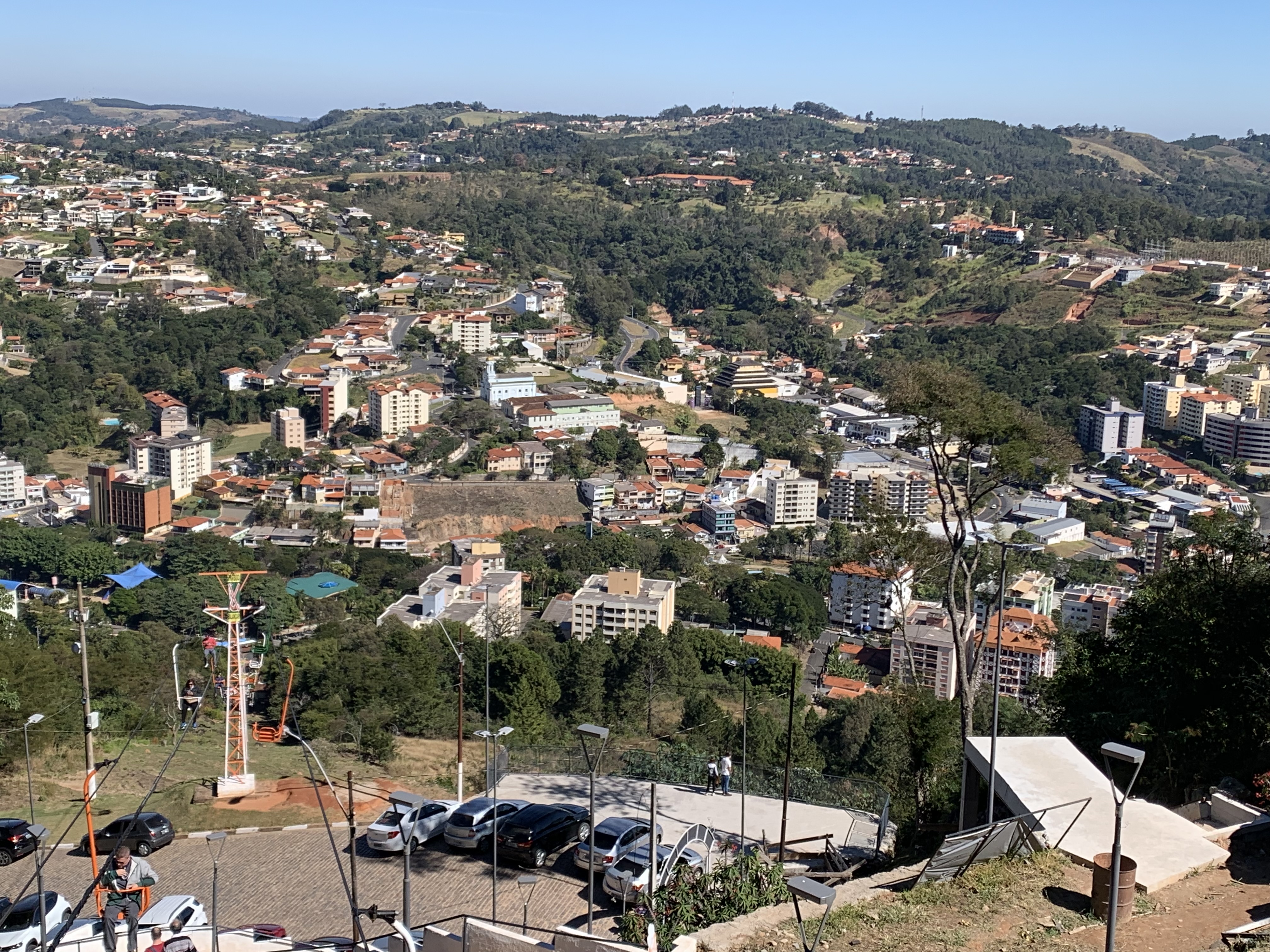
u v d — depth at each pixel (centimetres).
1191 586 3709
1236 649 3391
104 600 12481
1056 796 2681
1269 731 3169
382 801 3788
